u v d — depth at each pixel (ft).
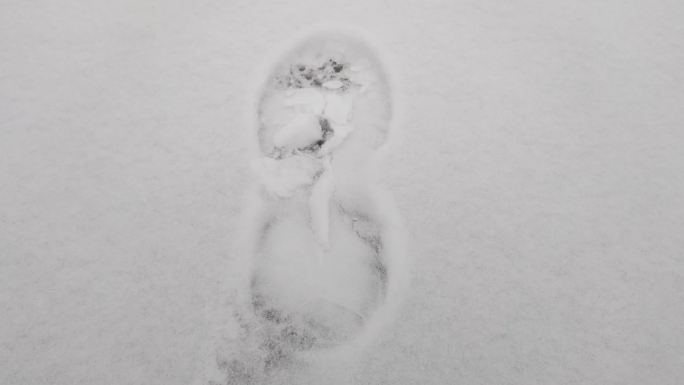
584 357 1.25
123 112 1.49
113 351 1.29
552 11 1.54
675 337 1.27
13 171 1.45
